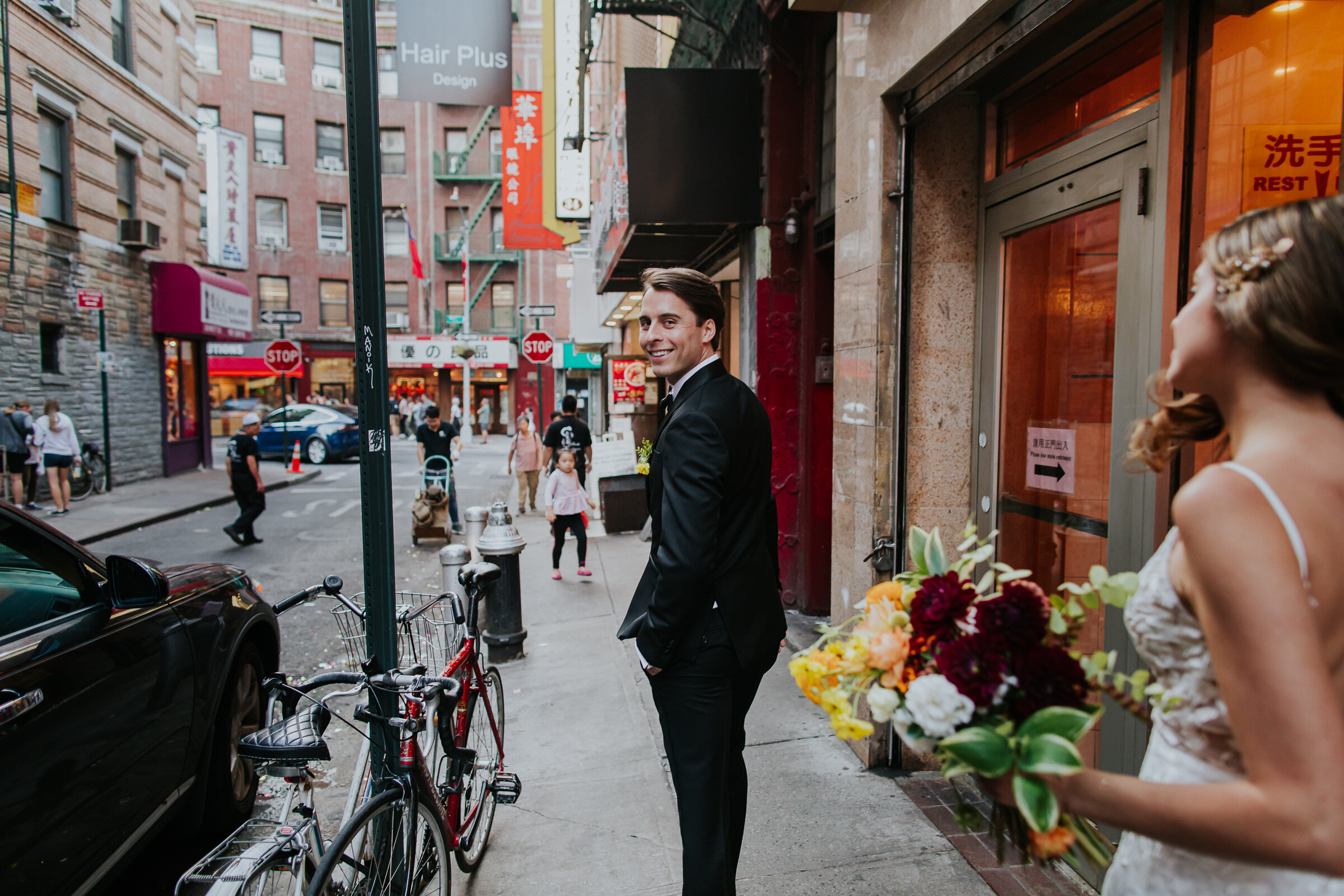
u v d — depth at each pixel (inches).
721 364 93.0
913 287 131.9
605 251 379.9
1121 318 94.7
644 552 350.9
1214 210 81.7
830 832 118.4
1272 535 33.7
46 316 502.3
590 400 1161.4
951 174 130.6
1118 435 95.2
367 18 98.8
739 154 233.3
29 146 478.9
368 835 82.0
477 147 1296.8
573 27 467.8
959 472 133.6
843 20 149.0
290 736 79.6
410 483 669.9
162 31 639.1
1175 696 41.1
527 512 496.1
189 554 365.7
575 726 165.8
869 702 44.4
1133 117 92.3
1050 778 39.0
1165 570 41.3
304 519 472.7
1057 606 46.1
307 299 1244.5
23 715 81.4
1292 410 37.4
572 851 119.5
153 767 106.5
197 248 701.9
